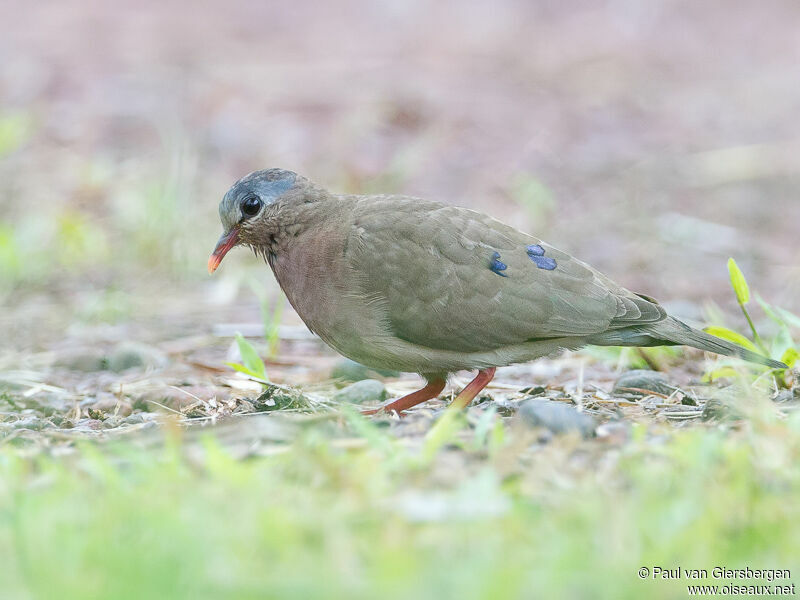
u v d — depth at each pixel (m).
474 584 6.00
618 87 24.62
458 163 21.30
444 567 6.29
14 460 8.02
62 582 6.08
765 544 6.70
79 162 21.09
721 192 20.64
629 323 10.33
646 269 17.95
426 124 22.50
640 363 12.52
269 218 10.75
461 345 10.27
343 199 10.84
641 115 23.52
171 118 22.33
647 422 9.09
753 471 7.42
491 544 6.53
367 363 10.75
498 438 8.12
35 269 18.03
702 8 29.05
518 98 24.00
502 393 11.62
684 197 20.48
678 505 6.91
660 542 6.57
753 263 18.11
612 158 21.81
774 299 16.42
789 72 25.59
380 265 10.22
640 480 7.36
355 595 6.00
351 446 8.19
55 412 11.50
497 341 10.25
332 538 6.54
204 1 28.97
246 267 18.28
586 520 6.75
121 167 20.92
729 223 19.55
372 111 22.62
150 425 9.89
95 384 12.73
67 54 25.22
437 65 25.47
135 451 7.95
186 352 14.46
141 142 21.77
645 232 19.25
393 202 10.65
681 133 22.81
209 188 20.17
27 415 11.30
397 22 28.02
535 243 10.52
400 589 6.03
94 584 6.06
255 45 26.14
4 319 16.14
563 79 25.06
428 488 7.37
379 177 20.22
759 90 24.70
